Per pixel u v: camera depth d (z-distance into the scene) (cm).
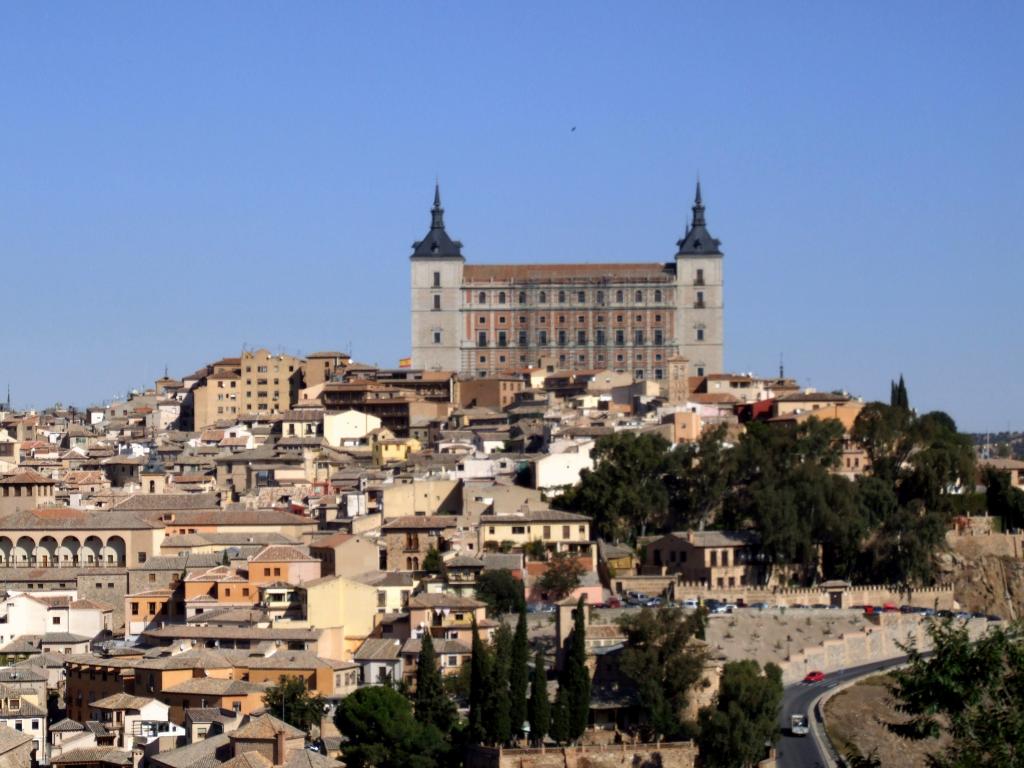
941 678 19150
